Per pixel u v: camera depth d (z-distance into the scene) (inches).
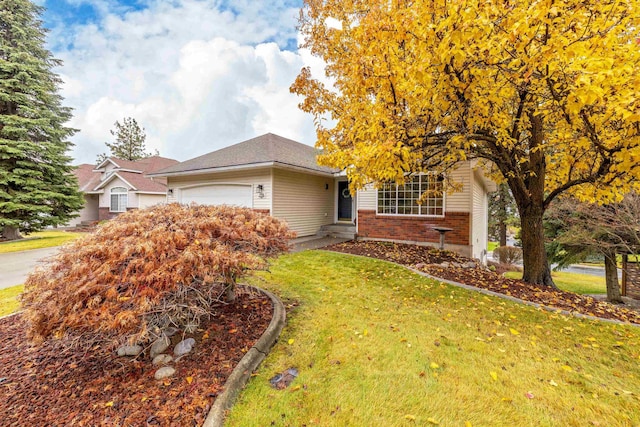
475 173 386.9
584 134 156.2
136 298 94.1
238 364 105.7
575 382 103.0
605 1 114.2
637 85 108.4
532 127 216.5
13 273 278.5
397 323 147.6
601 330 146.0
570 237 376.8
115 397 91.9
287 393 94.5
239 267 127.9
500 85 155.7
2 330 142.0
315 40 237.8
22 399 92.4
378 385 98.6
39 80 509.4
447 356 117.6
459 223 353.4
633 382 104.2
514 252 695.1
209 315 139.4
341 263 274.2
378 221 407.8
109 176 802.8
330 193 530.3
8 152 478.3
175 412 84.8
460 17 116.5
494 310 168.6
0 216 472.7
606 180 175.6
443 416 85.4
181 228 124.0
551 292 206.1
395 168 171.9
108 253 104.3
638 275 405.7
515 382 102.0
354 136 194.9
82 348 118.3
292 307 165.9
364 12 206.8
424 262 285.7
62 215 550.6
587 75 107.0
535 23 114.8
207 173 463.5
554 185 255.1
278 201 411.2
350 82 192.4
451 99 161.5
